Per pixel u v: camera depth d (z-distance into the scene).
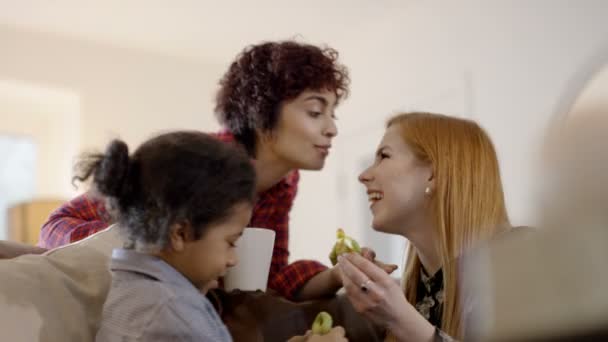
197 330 0.74
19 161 3.11
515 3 2.22
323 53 1.20
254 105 1.13
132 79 3.15
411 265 1.05
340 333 0.82
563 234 0.22
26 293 0.82
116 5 2.72
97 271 0.93
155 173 0.77
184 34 3.05
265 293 0.93
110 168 0.78
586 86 0.24
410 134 1.02
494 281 0.24
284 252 1.21
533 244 0.23
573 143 0.22
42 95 3.04
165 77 3.25
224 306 0.89
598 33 1.85
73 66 3.00
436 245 0.99
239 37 3.10
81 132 2.97
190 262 0.80
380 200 1.02
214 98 1.28
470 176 0.97
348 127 3.19
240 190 0.81
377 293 0.80
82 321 0.87
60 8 2.73
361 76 3.12
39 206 2.21
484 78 2.34
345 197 3.14
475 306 0.25
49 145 3.19
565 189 0.22
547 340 0.22
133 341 0.73
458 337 0.68
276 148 1.14
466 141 1.00
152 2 2.70
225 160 0.80
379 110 2.96
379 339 0.90
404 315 0.79
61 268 0.90
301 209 3.45
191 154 0.78
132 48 3.17
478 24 2.40
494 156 1.01
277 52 1.13
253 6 2.77
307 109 1.12
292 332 0.88
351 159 3.14
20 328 0.79
